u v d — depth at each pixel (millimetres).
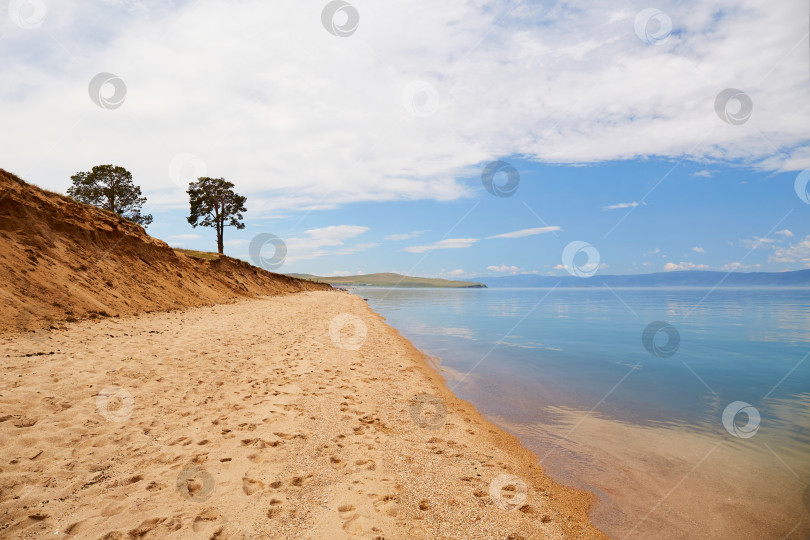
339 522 3244
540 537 3336
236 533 2979
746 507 4035
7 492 3137
